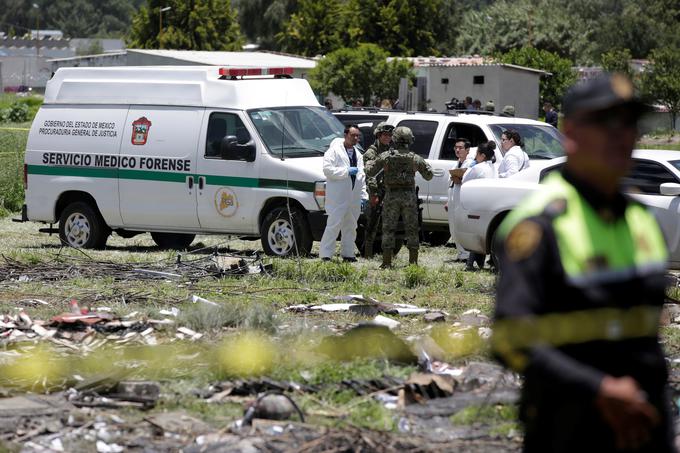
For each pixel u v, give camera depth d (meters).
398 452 15.27
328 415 17.14
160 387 18.62
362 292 31.41
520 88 122.50
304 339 22.78
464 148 41.00
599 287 8.55
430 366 20.42
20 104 154.12
